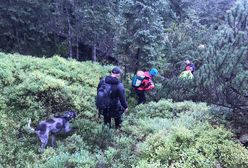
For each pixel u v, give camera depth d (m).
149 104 11.73
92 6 20.53
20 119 9.42
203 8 28.84
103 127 8.93
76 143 8.17
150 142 7.54
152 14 13.20
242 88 7.03
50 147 7.88
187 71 13.12
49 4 22.67
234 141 7.21
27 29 21.95
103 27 21.28
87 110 10.61
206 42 17.91
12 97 10.22
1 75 11.43
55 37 23.95
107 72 14.71
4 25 20.73
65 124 8.23
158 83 14.05
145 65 13.77
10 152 7.64
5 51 21.59
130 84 13.74
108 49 22.98
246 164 6.50
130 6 13.19
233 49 7.09
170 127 8.23
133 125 9.62
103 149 8.19
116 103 8.76
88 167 6.88
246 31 7.20
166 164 6.66
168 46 16.28
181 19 25.70
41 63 13.70
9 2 20.48
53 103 10.54
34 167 6.99
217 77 7.30
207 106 9.77
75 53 24.75
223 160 6.64
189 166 6.41
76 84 12.66
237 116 8.05
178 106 10.89
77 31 21.97
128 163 7.16
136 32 13.10
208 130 7.57
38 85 10.84
